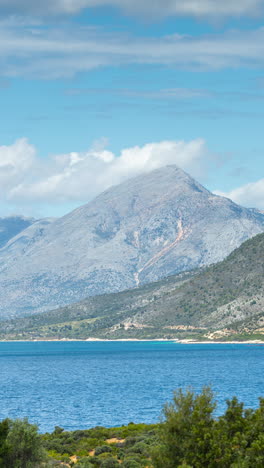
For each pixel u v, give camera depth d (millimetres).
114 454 74062
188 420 54438
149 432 84438
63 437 86750
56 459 71688
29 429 60062
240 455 52219
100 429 91812
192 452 52281
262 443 52781
